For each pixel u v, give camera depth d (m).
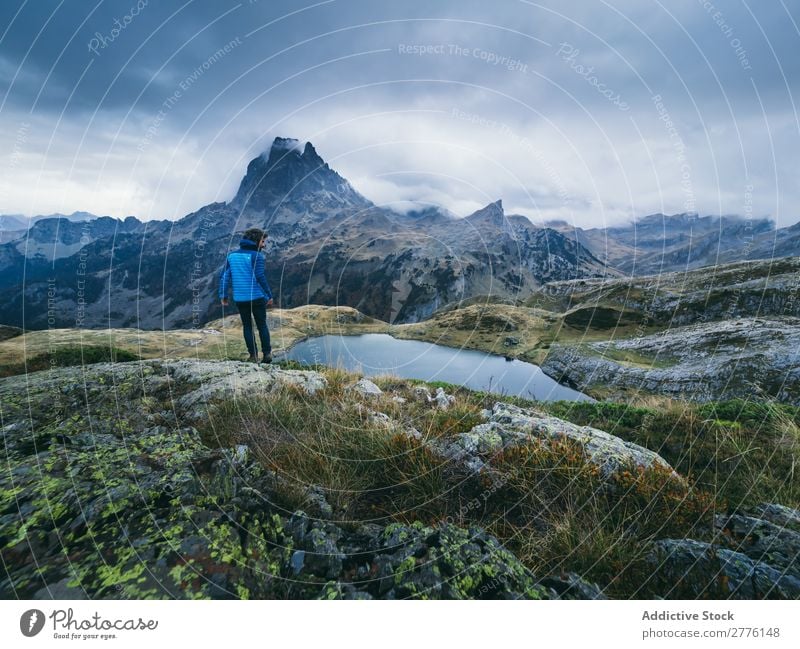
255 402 4.44
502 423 4.47
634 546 2.53
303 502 2.64
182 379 5.11
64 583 1.79
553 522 2.72
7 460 2.66
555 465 3.26
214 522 2.20
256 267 7.00
